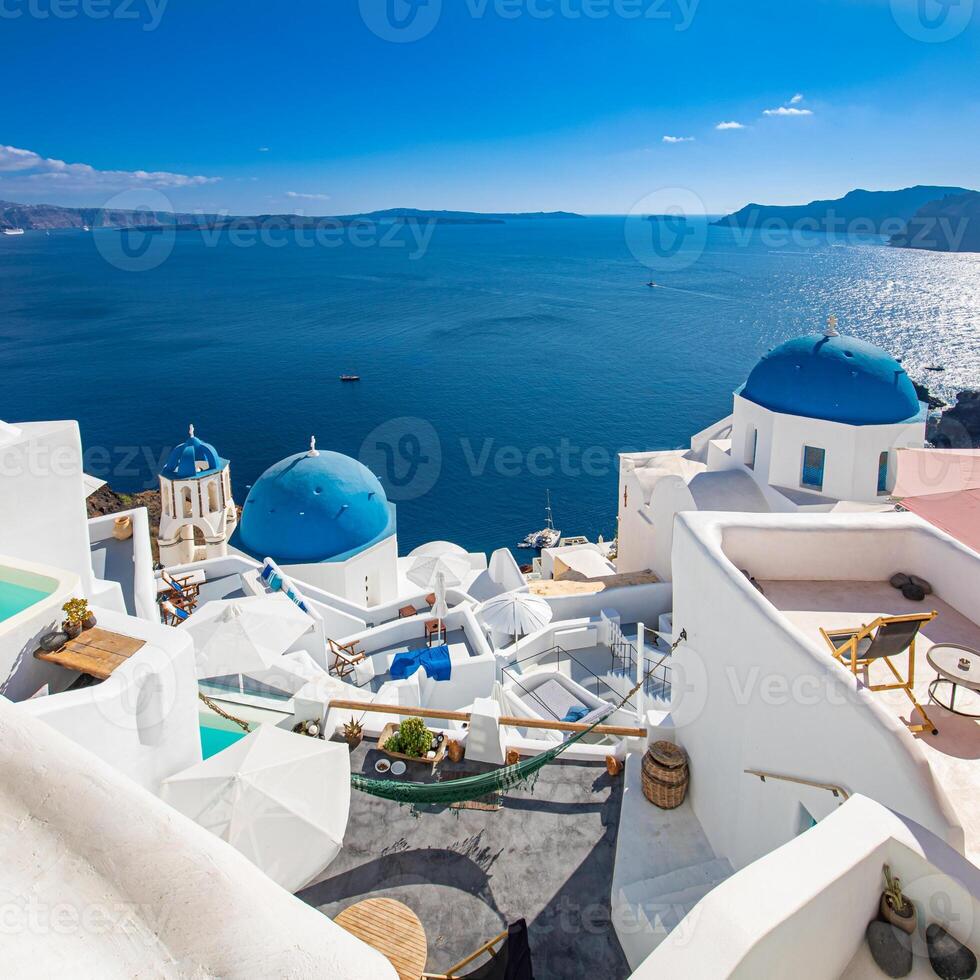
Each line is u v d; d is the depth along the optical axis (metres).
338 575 23.64
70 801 2.64
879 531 9.36
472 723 11.87
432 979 8.10
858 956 4.95
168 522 27.72
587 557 31.00
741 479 21.88
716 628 8.70
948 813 5.30
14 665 8.95
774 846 7.67
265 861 9.13
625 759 11.39
